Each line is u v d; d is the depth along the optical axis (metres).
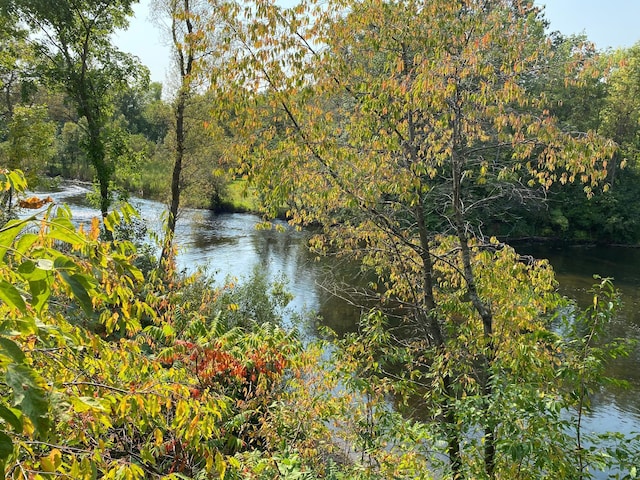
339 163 7.48
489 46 6.88
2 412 1.22
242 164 7.57
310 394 5.97
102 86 17.95
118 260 1.89
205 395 2.85
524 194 8.40
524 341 5.26
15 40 17.27
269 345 5.49
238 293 11.87
